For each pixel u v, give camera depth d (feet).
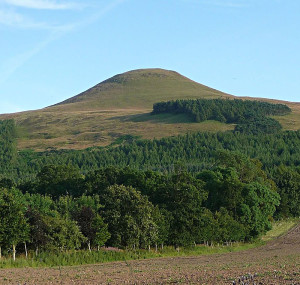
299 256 169.58
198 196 238.48
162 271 128.16
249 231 272.31
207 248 235.81
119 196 213.25
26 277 120.47
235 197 275.80
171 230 226.99
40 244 178.81
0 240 165.48
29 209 186.80
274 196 290.15
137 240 202.39
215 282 96.58
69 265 162.09
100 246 210.59
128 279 110.22
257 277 101.30
